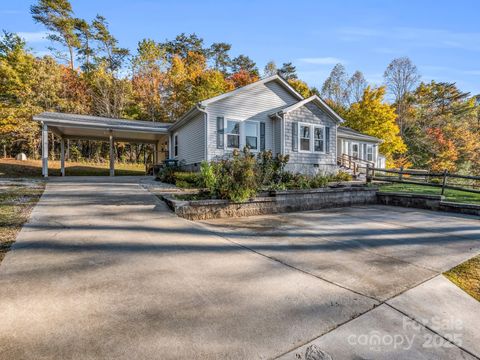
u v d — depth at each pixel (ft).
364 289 9.07
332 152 48.24
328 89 140.36
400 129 113.80
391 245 14.24
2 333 6.16
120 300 7.84
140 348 5.84
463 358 5.99
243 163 22.52
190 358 5.60
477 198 29.12
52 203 20.42
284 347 6.07
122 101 90.33
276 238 15.03
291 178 27.96
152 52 99.96
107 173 62.59
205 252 12.26
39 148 75.25
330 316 7.38
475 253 13.12
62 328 6.43
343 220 20.47
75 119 47.52
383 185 40.57
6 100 68.08
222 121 40.81
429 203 26.43
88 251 11.54
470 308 8.11
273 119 44.96
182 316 7.14
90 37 100.37
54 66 77.25
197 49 121.80
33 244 11.96
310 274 10.23
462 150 97.45
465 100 122.52
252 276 9.87
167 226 15.96
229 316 7.21
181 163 48.98
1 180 35.32
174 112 95.40
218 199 20.70
